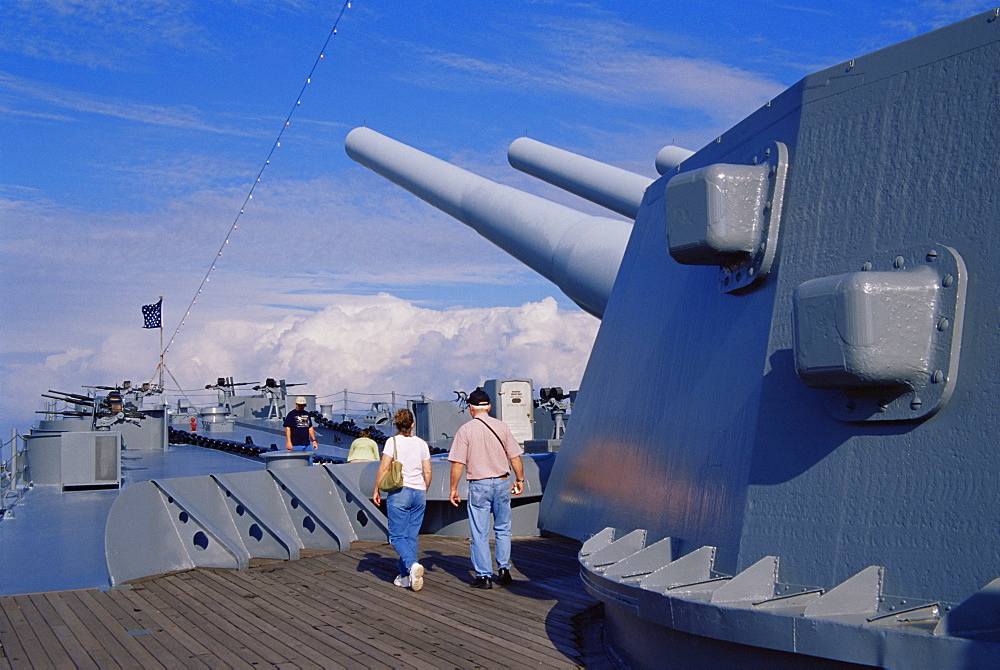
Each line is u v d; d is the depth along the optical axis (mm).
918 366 3281
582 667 4656
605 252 9070
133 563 7125
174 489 7844
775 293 4082
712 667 3680
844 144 3867
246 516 8242
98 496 10719
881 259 3574
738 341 4457
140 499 7406
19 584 6824
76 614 5953
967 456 3166
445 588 6629
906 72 3662
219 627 5586
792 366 3896
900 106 3660
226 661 4879
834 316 3309
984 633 2723
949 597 3092
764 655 3391
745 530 3891
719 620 3379
